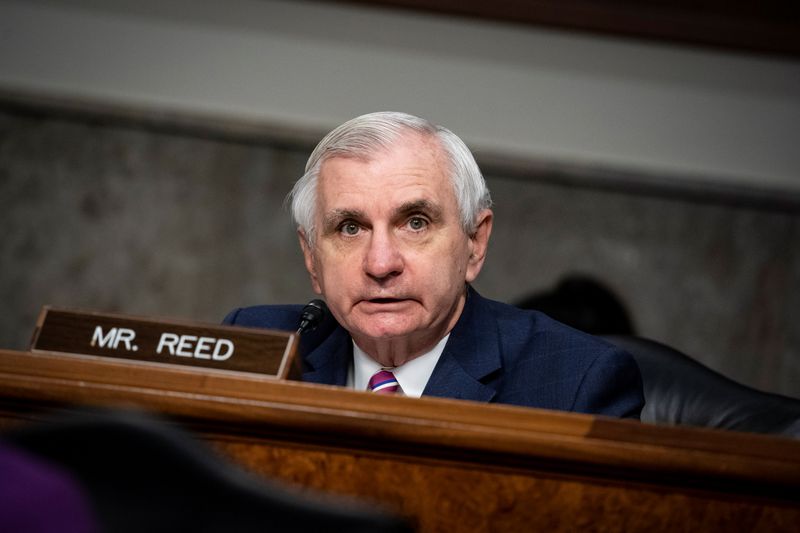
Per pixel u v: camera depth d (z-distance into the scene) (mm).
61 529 1577
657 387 6117
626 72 13750
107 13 13852
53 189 14156
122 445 1667
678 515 3451
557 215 14094
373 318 4969
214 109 13922
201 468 1667
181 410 3537
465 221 5105
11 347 14086
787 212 13930
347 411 3475
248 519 1659
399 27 13633
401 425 3428
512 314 5590
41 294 14148
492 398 5043
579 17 13508
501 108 13734
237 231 14359
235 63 13859
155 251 14305
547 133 13805
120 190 14234
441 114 13742
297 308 6051
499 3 13469
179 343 3850
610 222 14086
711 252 14070
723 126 13828
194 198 14297
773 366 14070
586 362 5098
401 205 4898
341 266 4984
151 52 13891
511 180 13984
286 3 13734
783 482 3391
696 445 3422
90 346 3887
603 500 3457
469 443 3408
